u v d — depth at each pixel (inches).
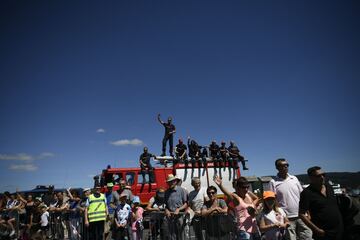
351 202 183.3
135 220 350.3
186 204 276.8
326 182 187.0
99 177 547.8
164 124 653.9
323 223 175.9
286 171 243.1
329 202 179.3
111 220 398.9
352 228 179.6
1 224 406.0
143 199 543.8
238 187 212.2
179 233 258.1
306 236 225.3
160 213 288.4
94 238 338.6
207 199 265.1
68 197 485.7
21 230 446.9
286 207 234.8
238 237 202.8
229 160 624.4
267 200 209.9
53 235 433.4
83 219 375.6
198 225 253.0
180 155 606.9
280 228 209.9
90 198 348.5
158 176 569.0
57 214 434.6
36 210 424.5
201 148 633.6
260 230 206.4
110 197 441.4
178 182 288.5
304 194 184.2
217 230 232.7
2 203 529.0
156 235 290.8
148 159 572.4
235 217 207.5
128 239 344.2
